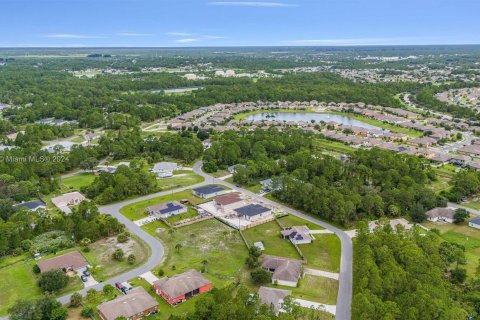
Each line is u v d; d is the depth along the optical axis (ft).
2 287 406.82
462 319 327.67
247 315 326.65
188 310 370.94
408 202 583.17
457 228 540.11
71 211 583.17
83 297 388.78
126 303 361.51
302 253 476.95
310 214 587.68
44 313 352.69
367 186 641.40
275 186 646.74
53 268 426.51
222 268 442.09
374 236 442.91
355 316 354.54
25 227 508.94
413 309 324.39
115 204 621.72
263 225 553.23
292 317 316.19
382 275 380.99
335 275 428.97
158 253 474.49
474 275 424.05
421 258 401.70
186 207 598.34
